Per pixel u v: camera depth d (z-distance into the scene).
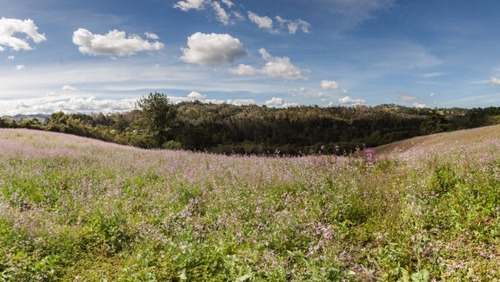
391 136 98.25
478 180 7.91
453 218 6.55
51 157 14.31
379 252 5.75
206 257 5.61
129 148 25.23
